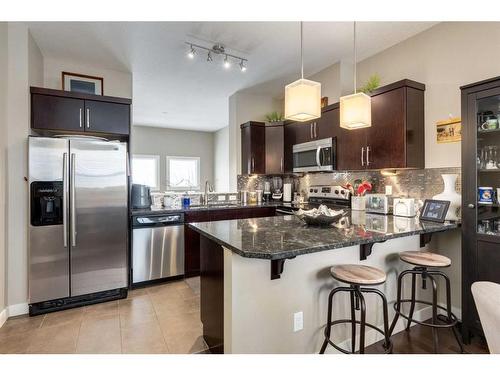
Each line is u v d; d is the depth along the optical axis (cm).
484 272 199
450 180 235
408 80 257
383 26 266
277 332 162
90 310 258
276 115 451
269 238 162
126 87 371
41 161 253
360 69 343
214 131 796
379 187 316
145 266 322
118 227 286
